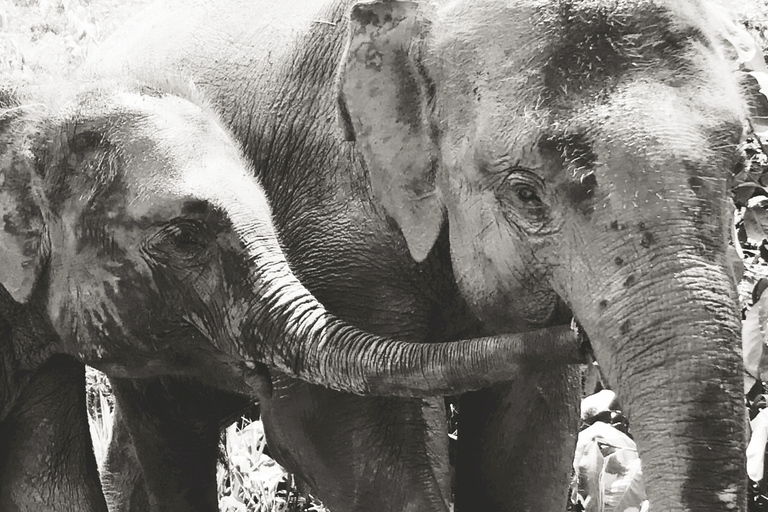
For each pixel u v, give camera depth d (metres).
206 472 6.55
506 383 5.82
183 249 5.15
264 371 5.24
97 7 10.21
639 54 4.48
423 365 4.72
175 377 6.28
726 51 4.75
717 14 4.89
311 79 5.65
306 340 4.99
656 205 4.26
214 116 5.57
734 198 6.75
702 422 4.08
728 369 4.11
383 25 4.97
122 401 6.46
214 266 5.13
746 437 4.14
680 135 4.32
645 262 4.25
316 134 5.55
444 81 4.83
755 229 6.66
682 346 4.14
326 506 5.52
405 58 4.95
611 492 6.12
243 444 7.52
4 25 10.05
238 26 6.04
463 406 5.96
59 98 5.42
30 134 5.31
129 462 7.21
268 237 5.17
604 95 4.43
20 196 5.27
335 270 5.38
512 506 5.89
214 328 5.18
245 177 5.27
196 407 6.37
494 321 4.92
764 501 6.30
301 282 5.43
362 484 5.36
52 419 5.62
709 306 4.16
